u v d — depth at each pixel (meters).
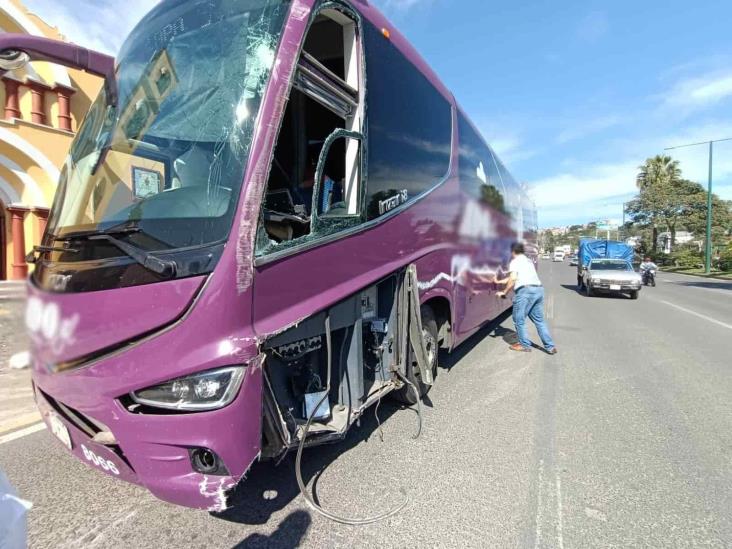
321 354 3.02
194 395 2.10
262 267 2.33
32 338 2.21
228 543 2.61
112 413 2.16
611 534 2.76
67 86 14.09
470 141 6.33
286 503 3.02
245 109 2.39
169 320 2.11
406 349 3.89
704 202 46.59
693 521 2.90
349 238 3.08
